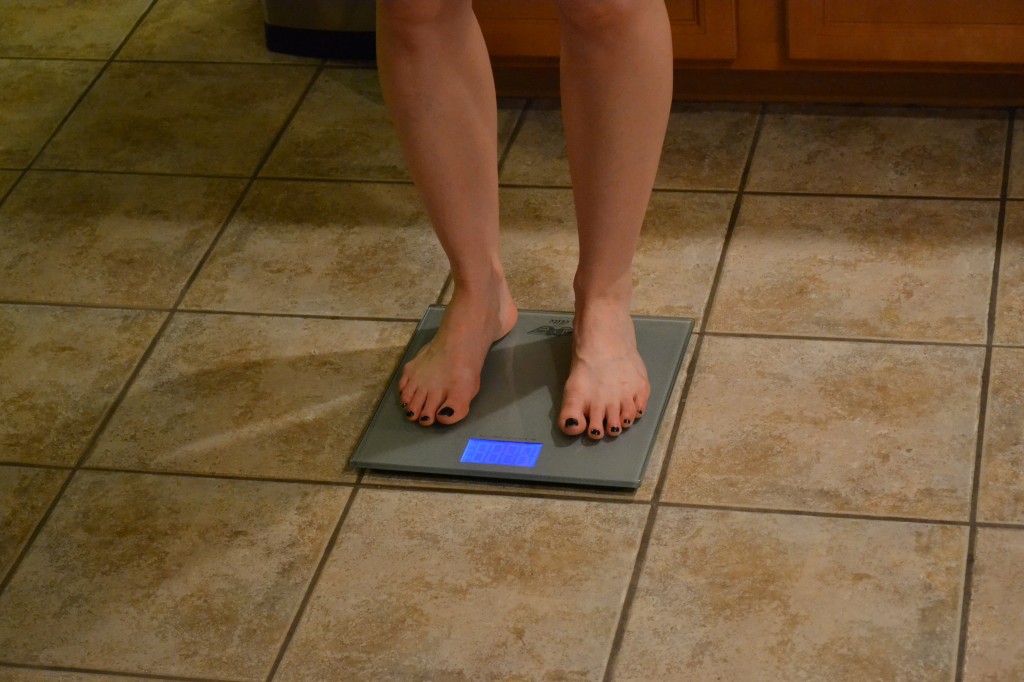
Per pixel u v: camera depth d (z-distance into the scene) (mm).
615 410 1508
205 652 1355
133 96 2357
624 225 1474
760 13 1976
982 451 1458
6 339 1829
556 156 2061
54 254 1987
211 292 1873
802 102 2104
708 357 1638
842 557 1360
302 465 1565
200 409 1668
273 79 2357
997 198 1842
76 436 1651
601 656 1297
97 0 2691
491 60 2115
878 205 1862
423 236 1930
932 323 1645
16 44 2562
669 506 1446
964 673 1231
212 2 2639
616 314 1551
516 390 1597
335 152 2145
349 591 1401
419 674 1304
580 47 1342
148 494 1553
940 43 1918
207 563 1455
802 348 1632
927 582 1322
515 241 1890
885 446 1481
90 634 1391
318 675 1317
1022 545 1345
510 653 1312
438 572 1408
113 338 1809
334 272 1881
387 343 1735
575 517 1448
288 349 1748
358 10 2328
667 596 1348
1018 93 2004
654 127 1401
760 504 1434
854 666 1252
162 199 2084
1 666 1365
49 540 1509
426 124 1430
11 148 2254
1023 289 1675
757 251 1809
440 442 1546
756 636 1295
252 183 2096
